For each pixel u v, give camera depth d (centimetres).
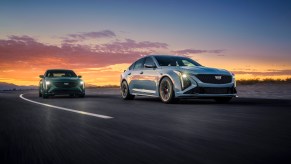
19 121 482
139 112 604
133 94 1031
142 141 315
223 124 430
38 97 1437
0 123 461
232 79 850
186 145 294
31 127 418
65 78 1338
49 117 532
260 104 793
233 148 280
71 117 527
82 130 387
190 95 816
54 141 322
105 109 680
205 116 529
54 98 1298
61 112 620
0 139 336
